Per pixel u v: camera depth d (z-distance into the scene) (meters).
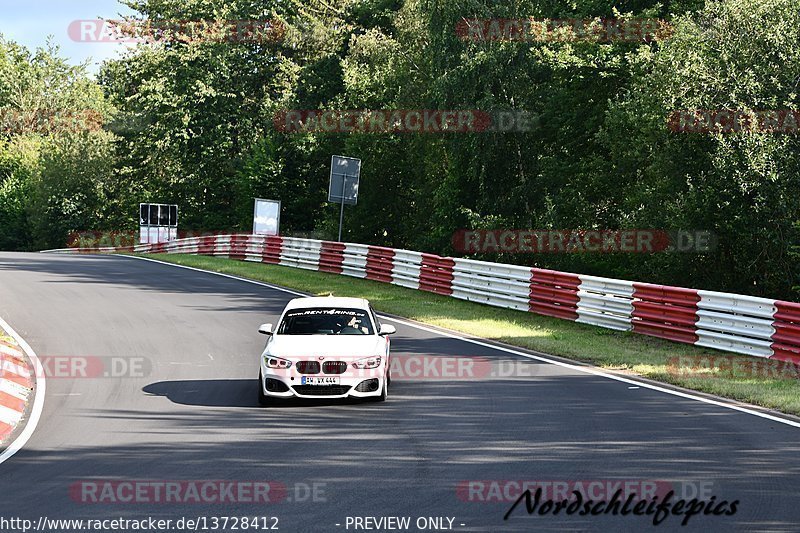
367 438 23.31
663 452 21.50
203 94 136.38
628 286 43.78
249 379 32.12
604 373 33.47
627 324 43.44
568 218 75.19
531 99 80.94
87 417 26.16
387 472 19.83
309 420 25.67
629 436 23.25
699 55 55.22
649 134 57.88
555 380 31.95
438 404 27.84
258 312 49.56
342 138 126.94
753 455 21.16
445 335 43.03
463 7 79.62
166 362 35.22
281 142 136.88
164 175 156.50
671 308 40.72
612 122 65.69
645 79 59.19
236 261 84.94
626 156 65.62
